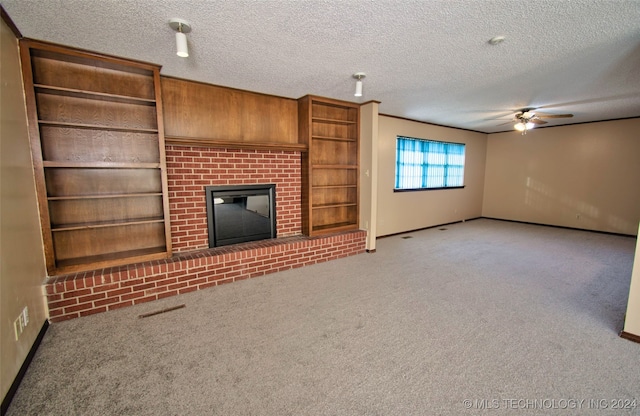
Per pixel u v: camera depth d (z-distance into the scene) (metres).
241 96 3.65
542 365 1.91
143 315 2.56
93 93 2.57
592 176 6.00
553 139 6.49
